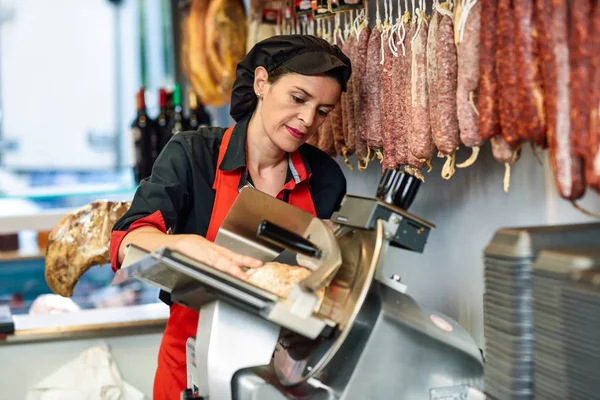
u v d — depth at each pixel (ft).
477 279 6.86
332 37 8.98
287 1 10.18
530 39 4.36
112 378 8.95
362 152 7.50
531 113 4.37
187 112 16.46
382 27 7.09
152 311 10.14
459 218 7.18
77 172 15.99
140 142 12.95
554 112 4.03
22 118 15.55
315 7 7.96
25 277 12.55
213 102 13.51
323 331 4.57
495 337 4.09
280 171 6.91
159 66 16.30
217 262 4.53
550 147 4.10
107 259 9.37
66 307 10.41
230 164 6.48
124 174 16.30
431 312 4.83
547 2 4.10
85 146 16.01
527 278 3.88
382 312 4.56
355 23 7.97
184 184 6.45
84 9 15.72
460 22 5.25
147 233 5.47
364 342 4.57
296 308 4.25
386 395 4.56
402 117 6.50
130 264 4.57
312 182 7.14
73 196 15.78
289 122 6.26
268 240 4.99
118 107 16.17
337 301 4.75
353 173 9.76
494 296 4.08
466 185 7.01
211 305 4.74
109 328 9.27
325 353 4.48
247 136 6.75
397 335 4.56
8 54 15.31
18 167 15.58
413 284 8.21
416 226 4.70
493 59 4.85
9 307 10.75
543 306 3.73
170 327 6.72
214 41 12.00
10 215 12.84
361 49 7.35
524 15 4.37
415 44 6.10
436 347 4.60
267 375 4.80
